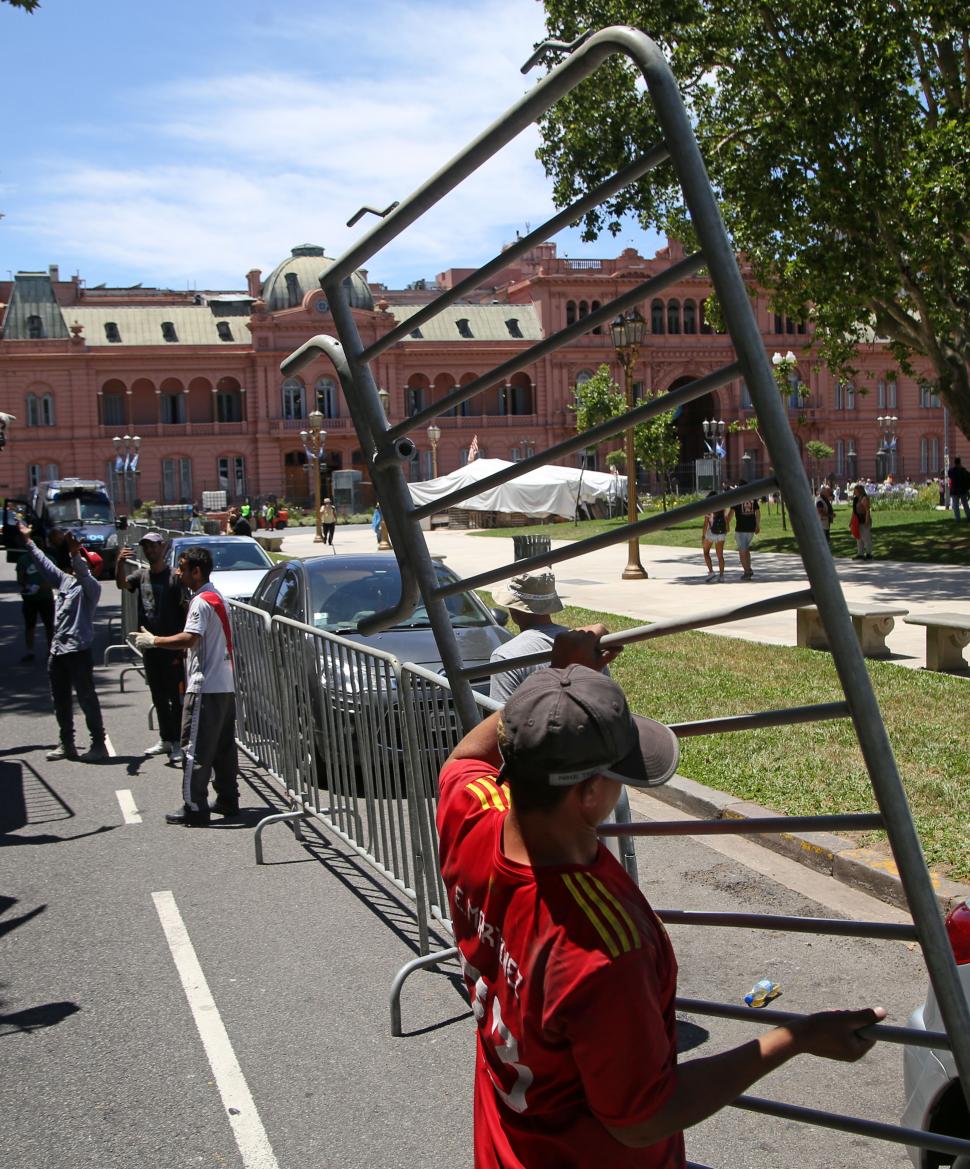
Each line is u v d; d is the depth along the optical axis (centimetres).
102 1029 461
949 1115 291
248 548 1645
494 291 9556
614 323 2330
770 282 2473
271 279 8412
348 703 612
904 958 505
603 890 173
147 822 771
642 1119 166
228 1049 440
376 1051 436
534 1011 173
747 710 968
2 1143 378
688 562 2684
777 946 525
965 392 2455
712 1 2036
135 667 1465
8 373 7912
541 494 3684
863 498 2488
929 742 817
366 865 666
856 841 623
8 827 770
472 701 283
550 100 204
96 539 3625
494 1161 189
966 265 2166
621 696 178
